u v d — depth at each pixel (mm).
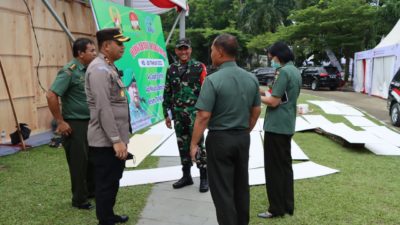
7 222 3688
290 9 35500
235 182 3164
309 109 12188
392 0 26062
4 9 6961
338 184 4883
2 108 7016
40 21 7887
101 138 3246
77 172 3945
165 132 8156
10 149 6418
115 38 3244
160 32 10445
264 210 4055
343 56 28875
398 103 9602
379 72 17781
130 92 8203
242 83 3053
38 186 4719
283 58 3695
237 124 3047
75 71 3809
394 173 5387
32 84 7699
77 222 3729
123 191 4625
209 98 2953
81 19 9266
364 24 24234
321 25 24844
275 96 3584
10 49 7129
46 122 8172
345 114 11461
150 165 5770
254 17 36062
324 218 3842
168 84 4641
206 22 40531
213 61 3133
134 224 3721
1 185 4727
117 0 10844
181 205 4211
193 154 3072
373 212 3988
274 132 3689
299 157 6129
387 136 8172
